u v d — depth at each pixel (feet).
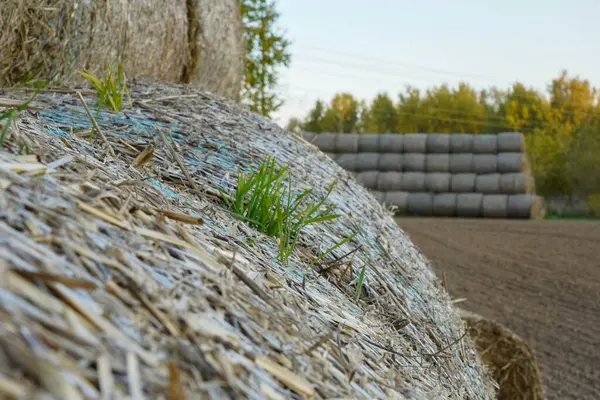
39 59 10.35
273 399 3.05
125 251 3.38
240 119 10.57
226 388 2.86
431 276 9.68
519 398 13.80
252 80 27.12
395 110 149.79
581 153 94.48
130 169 5.65
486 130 149.28
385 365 4.70
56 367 2.29
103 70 12.28
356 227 8.14
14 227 2.98
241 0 26.66
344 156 66.23
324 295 5.40
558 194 95.66
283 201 7.18
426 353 6.31
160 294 3.20
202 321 3.20
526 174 63.21
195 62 17.17
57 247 3.03
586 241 39.04
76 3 10.84
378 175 64.85
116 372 2.50
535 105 149.07
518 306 23.39
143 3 13.71
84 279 2.92
